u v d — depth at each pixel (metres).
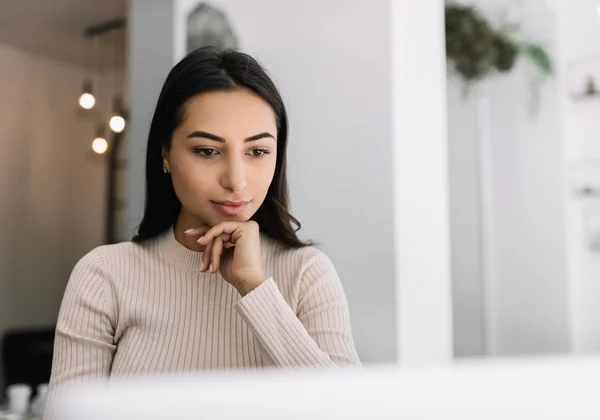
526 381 0.17
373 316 2.24
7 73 5.00
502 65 4.04
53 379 0.92
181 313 0.95
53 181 5.33
